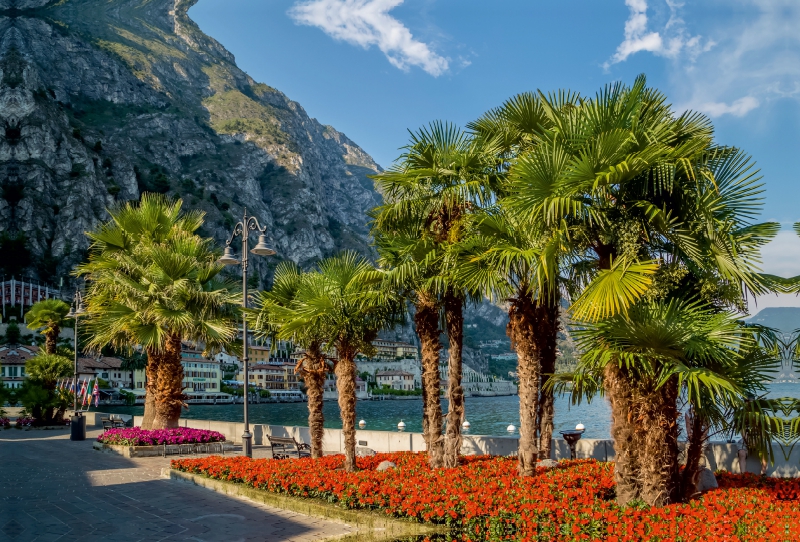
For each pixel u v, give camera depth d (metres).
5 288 144.00
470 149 11.30
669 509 7.88
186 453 19.72
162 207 23.91
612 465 11.52
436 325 12.11
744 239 8.82
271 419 85.81
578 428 14.41
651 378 8.17
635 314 7.92
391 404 169.25
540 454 13.42
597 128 8.38
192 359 148.62
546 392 13.35
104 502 11.23
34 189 179.25
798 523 7.24
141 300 21.11
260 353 189.25
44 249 172.25
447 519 8.32
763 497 8.85
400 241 12.06
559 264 8.87
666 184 8.17
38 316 37.81
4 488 12.90
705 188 8.57
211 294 21.75
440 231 12.00
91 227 184.12
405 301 12.70
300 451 17.38
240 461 14.21
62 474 15.05
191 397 142.75
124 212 23.05
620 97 8.45
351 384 12.71
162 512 10.30
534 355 10.39
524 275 9.74
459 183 11.37
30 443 23.91
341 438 19.62
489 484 9.80
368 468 13.18
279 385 178.62
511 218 9.59
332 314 12.49
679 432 8.91
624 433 8.41
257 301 15.09
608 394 8.67
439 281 11.03
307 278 13.68
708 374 7.26
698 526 7.25
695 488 8.88
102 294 22.72
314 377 14.96
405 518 8.85
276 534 8.70
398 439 17.92
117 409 95.50
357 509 9.60
